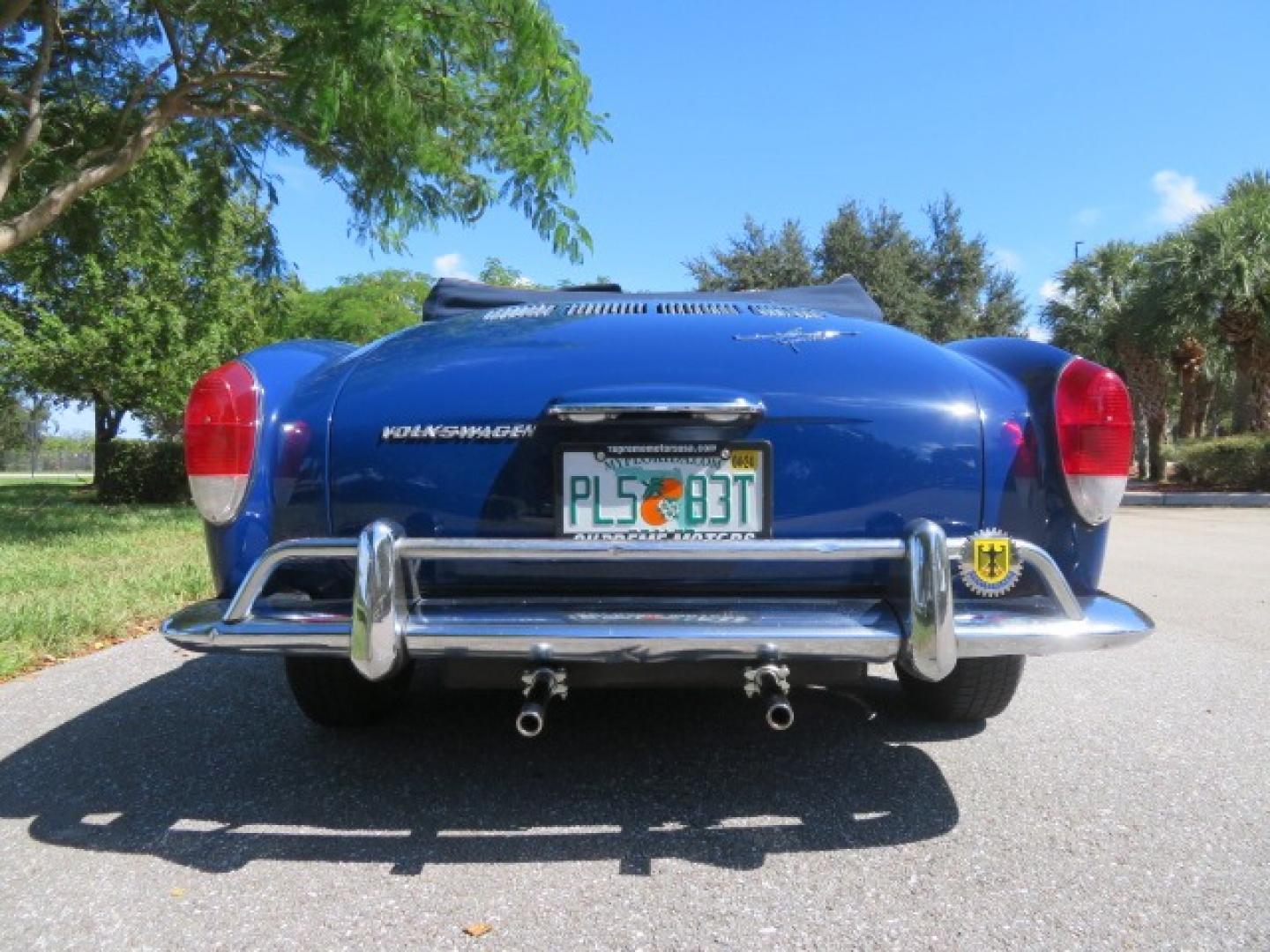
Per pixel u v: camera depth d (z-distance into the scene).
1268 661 4.12
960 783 2.70
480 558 2.15
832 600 2.20
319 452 2.32
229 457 2.29
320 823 2.42
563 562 2.22
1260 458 16.56
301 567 2.30
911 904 2.01
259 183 10.70
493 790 2.64
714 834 2.36
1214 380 24.70
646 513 2.24
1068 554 2.30
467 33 7.27
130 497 15.29
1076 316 24.95
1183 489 17.61
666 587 2.24
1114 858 2.23
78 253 11.45
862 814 2.48
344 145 9.54
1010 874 2.15
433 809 2.51
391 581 2.10
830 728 3.17
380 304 22.16
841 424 2.25
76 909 2.00
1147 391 22.28
